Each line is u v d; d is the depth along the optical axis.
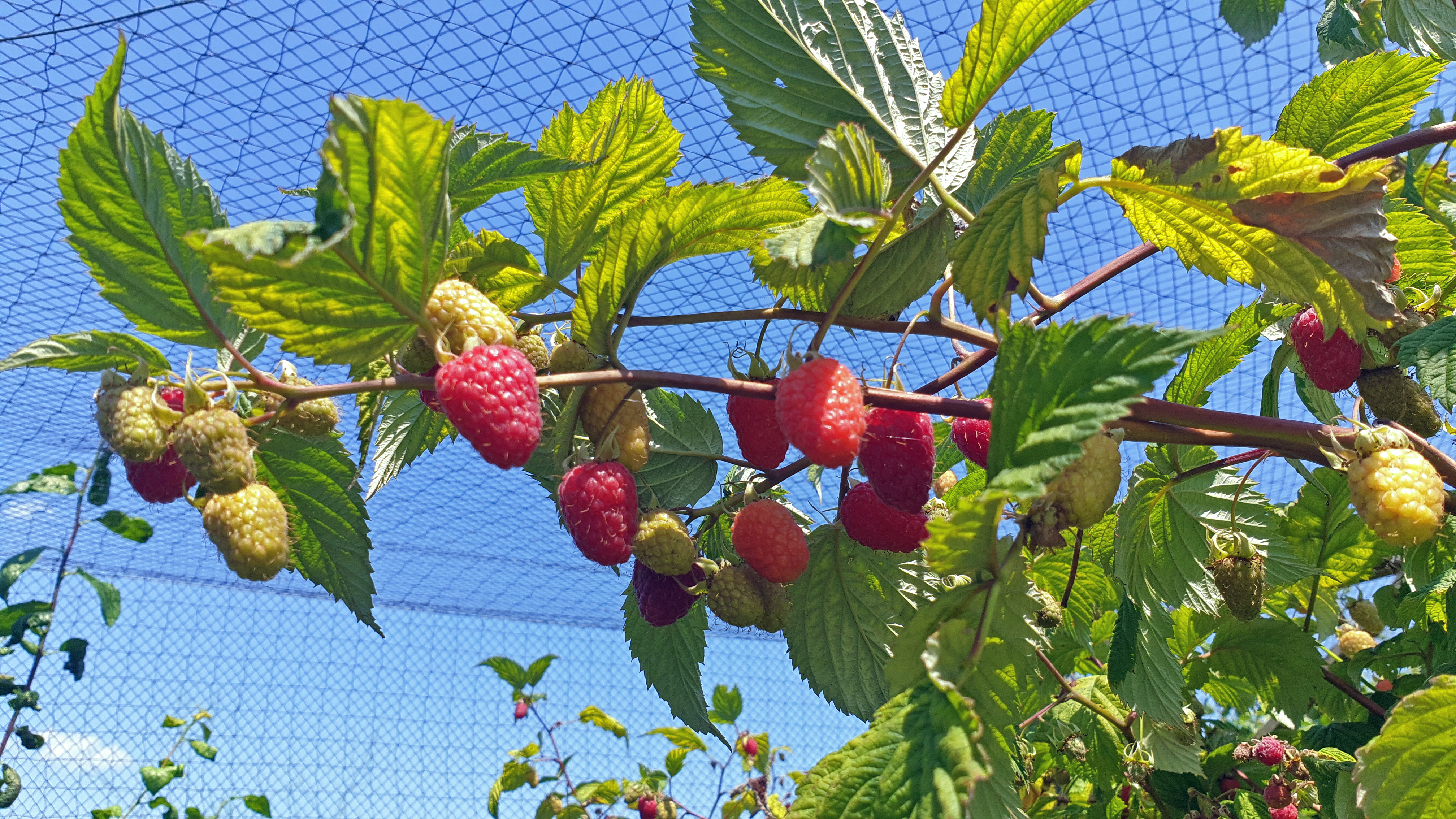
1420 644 0.44
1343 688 0.43
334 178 0.18
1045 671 0.44
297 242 0.19
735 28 0.32
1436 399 0.27
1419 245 0.34
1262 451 0.32
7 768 0.58
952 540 0.20
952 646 0.21
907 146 0.32
